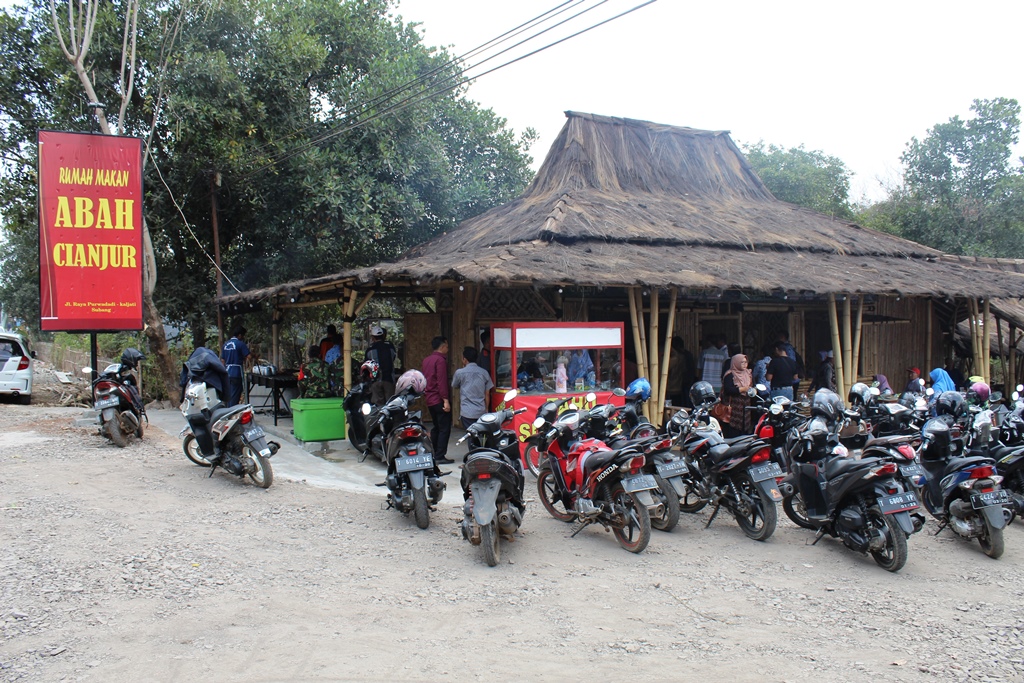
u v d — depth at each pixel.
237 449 8.26
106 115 15.02
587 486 6.58
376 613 4.93
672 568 5.94
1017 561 6.31
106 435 10.23
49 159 10.80
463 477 6.28
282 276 16.77
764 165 26.38
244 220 17.33
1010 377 15.93
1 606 4.88
